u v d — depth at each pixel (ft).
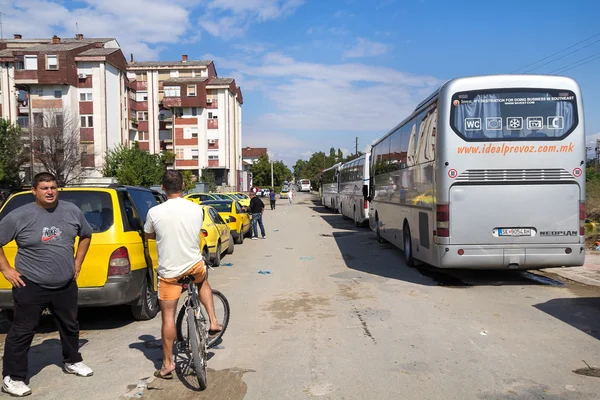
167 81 201.36
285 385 15.06
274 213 124.36
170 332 15.35
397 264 40.09
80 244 16.07
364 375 15.81
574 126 28.07
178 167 206.80
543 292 28.43
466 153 28.19
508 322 21.99
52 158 120.16
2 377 16.01
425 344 18.97
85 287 20.15
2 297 19.99
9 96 159.63
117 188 22.72
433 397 14.12
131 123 195.83
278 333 20.63
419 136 34.06
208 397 14.25
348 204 90.27
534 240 28.30
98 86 157.07
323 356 17.67
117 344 19.42
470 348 18.44
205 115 205.98
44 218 14.89
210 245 37.45
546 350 18.13
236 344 19.15
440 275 34.65
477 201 28.32
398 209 42.37
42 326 22.26
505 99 28.22
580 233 28.22
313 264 40.60
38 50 150.82
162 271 15.23
